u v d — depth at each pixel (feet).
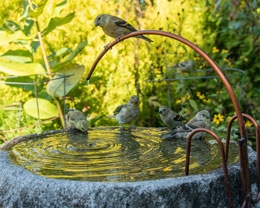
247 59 28.60
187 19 28.43
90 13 26.71
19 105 24.95
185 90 27.25
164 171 11.72
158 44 27.45
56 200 10.56
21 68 21.16
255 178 12.52
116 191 10.33
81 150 13.85
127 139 15.24
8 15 26.27
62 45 26.58
